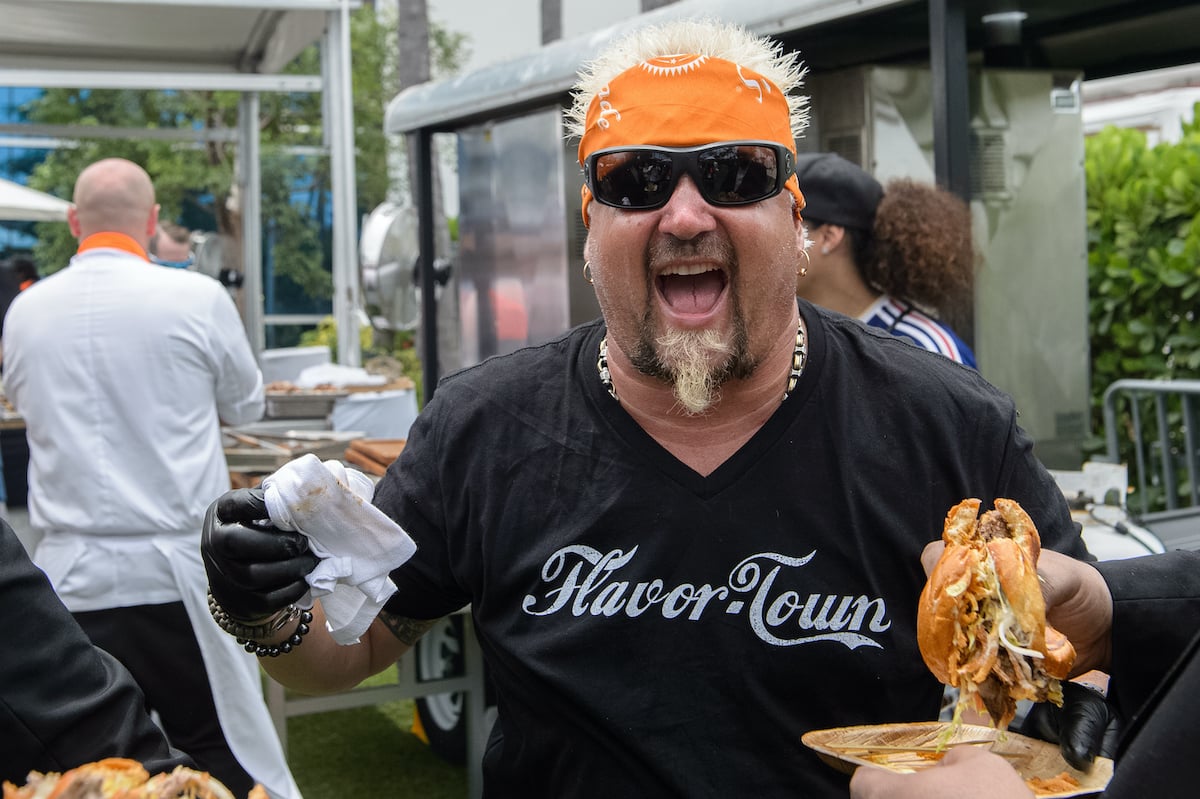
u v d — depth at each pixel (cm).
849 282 305
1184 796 103
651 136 153
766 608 158
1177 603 145
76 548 349
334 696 407
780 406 163
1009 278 403
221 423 395
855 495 160
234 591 143
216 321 364
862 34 404
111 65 852
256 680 371
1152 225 511
